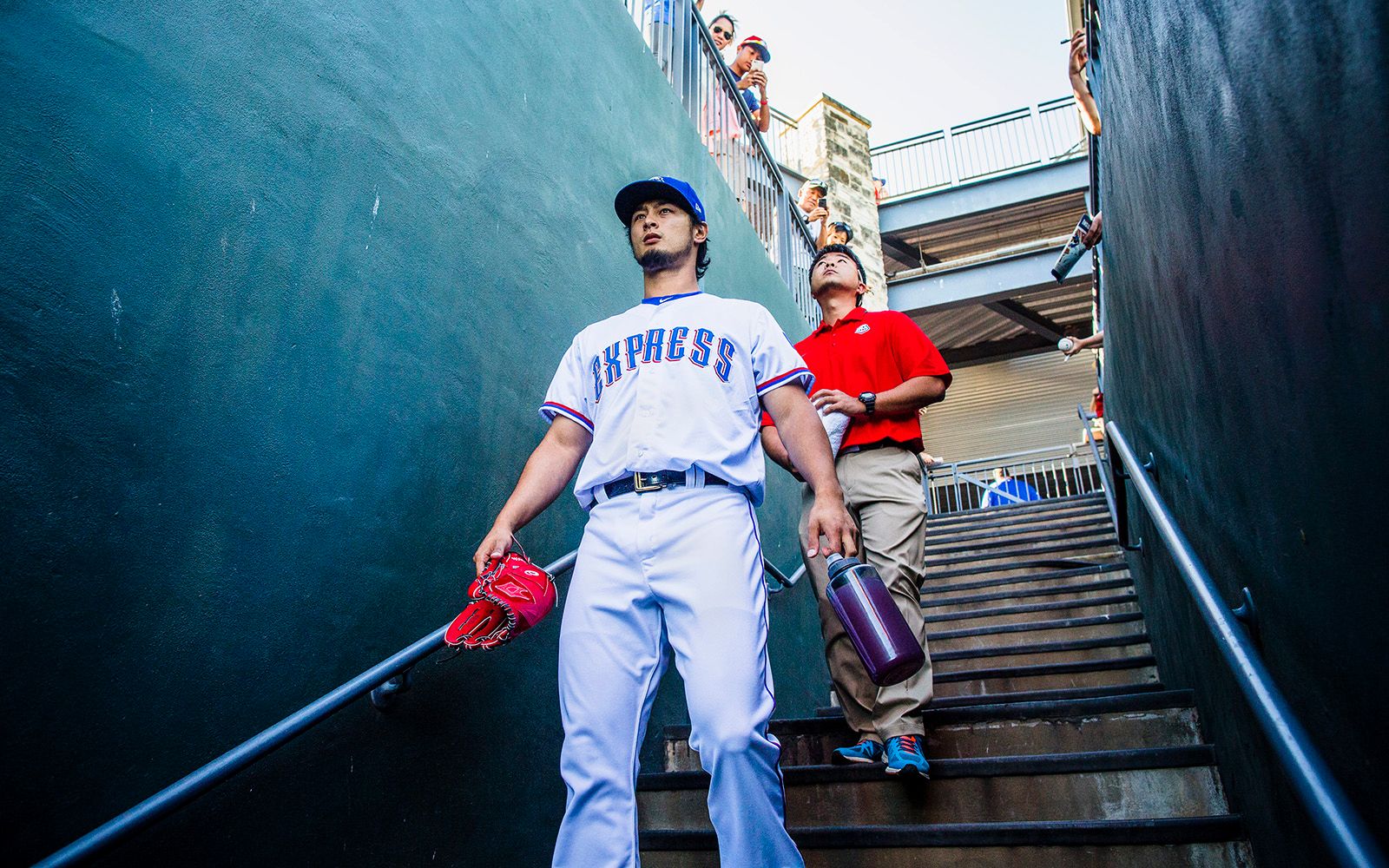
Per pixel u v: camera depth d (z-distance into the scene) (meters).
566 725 1.52
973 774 2.32
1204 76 1.30
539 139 2.77
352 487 1.76
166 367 1.39
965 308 12.71
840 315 3.16
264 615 1.50
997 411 13.69
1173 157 1.60
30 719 1.12
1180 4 1.41
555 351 2.66
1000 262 11.51
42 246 1.22
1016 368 13.84
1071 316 12.88
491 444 2.27
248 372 1.55
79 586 1.20
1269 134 1.02
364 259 1.89
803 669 4.38
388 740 1.74
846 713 2.61
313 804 1.53
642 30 4.01
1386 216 0.72
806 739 2.87
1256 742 1.68
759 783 1.43
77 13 1.32
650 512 1.59
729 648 1.48
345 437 1.76
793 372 1.81
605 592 1.58
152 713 1.28
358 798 1.63
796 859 1.46
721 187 4.62
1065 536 6.11
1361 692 0.94
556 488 1.79
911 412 2.82
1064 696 3.12
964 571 5.72
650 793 2.55
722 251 4.45
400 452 1.92
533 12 2.85
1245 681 1.17
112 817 1.20
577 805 1.44
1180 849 1.87
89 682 1.20
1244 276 1.21
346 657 1.66
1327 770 0.96
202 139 1.52
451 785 1.89
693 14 4.77
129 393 1.32
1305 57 0.88
